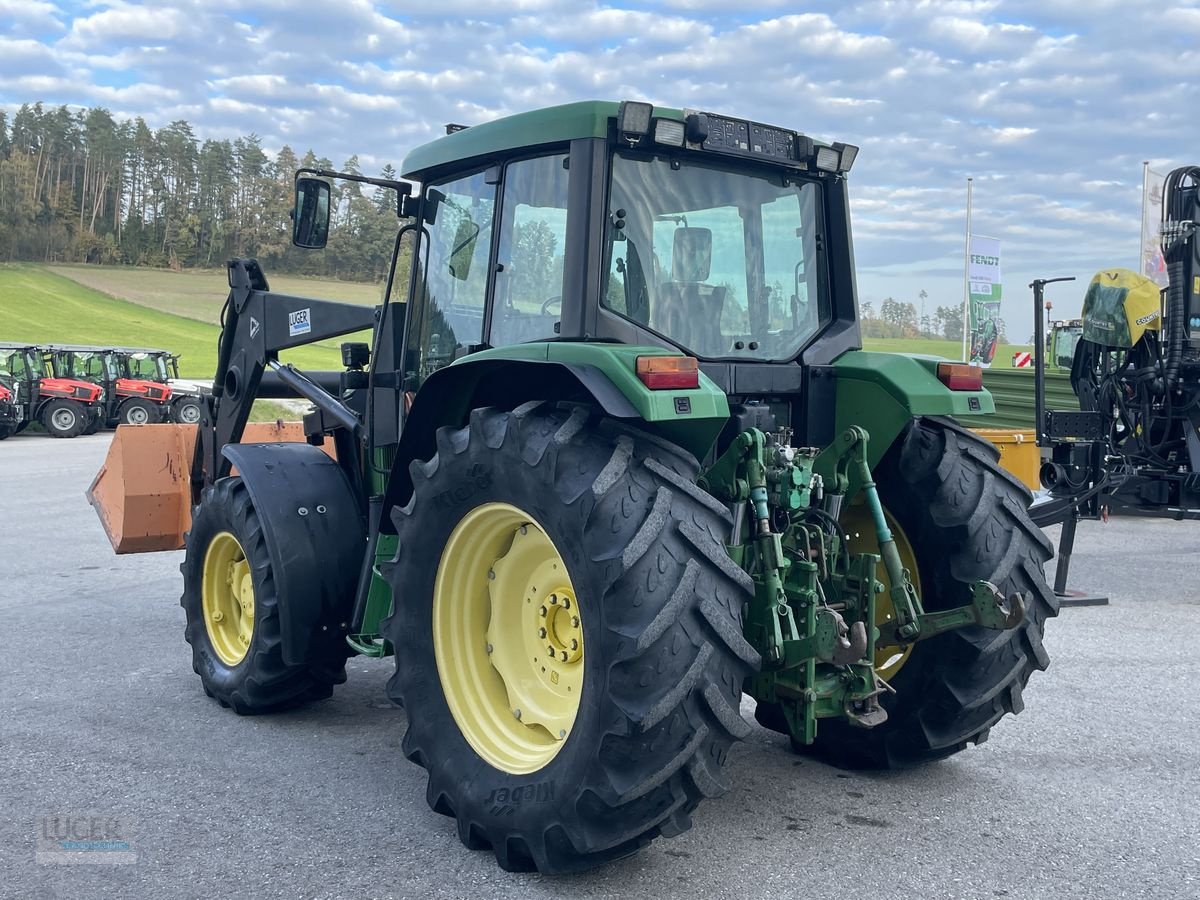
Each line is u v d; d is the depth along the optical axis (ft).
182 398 83.15
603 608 9.13
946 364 12.09
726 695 9.32
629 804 9.27
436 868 10.11
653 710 8.87
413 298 14.11
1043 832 10.89
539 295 11.52
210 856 10.28
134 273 304.91
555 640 10.78
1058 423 26.07
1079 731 14.29
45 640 19.35
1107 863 10.12
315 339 16.61
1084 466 24.75
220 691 15.24
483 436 10.51
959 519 11.82
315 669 14.57
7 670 17.29
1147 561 29.40
